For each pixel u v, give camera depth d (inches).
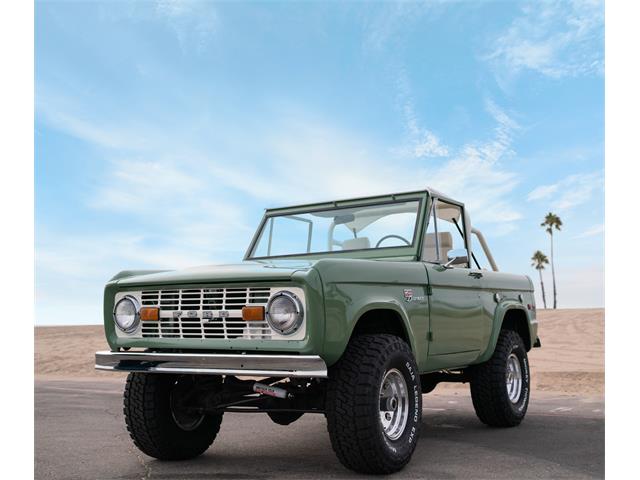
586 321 1163.9
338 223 225.8
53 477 173.5
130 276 189.5
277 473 174.9
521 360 261.3
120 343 182.4
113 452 207.9
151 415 188.4
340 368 164.9
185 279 171.5
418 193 217.8
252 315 160.2
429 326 199.3
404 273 189.8
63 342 960.9
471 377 245.8
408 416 177.2
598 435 231.5
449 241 224.5
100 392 399.2
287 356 152.8
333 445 164.7
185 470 180.7
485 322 235.9
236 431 249.4
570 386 414.0
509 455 195.9
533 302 288.5
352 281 168.2
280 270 161.6
